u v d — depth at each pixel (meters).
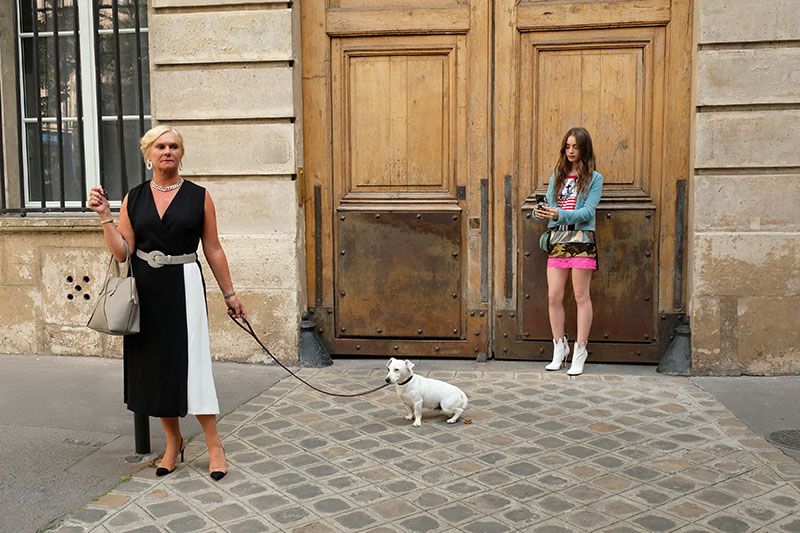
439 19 5.98
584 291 5.71
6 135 6.62
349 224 6.23
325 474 4.00
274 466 4.11
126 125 6.49
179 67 6.00
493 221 6.11
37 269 6.43
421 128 6.12
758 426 4.62
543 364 6.10
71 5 6.49
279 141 5.95
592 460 4.14
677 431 4.55
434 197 6.14
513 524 3.44
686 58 5.73
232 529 3.41
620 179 5.93
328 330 6.32
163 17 5.96
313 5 6.08
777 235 5.50
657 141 5.86
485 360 6.15
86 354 6.42
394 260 6.21
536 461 4.14
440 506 3.62
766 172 5.51
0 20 6.50
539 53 5.96
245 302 6.06
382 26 6.03
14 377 5.82
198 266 3.95
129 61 6.46
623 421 4.74
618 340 6.02
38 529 3.41
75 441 4.49
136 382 3.89
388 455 4.24
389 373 4.61
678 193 5.83
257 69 5.91
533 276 6.09
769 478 3.88
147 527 3.43
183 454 4.26
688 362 5.71
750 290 5.57
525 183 6.06
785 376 5.60
